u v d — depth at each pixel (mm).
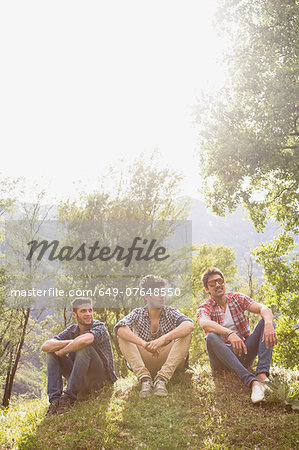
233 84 18500
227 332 5141
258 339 5312
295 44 16328
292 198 19281
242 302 5582
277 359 20125
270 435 4141
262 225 19984
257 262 22359
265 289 22422
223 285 5582
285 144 17453
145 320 5621
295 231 19844
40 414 5273
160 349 5535
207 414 4652
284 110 16375
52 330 22641
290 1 16953
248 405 4699
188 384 5434
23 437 4500
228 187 18875
